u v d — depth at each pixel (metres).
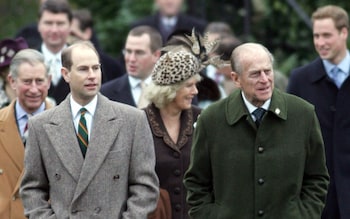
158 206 25.78
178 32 30.28
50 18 33.84
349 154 29.75
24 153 26.59
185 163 26.52
